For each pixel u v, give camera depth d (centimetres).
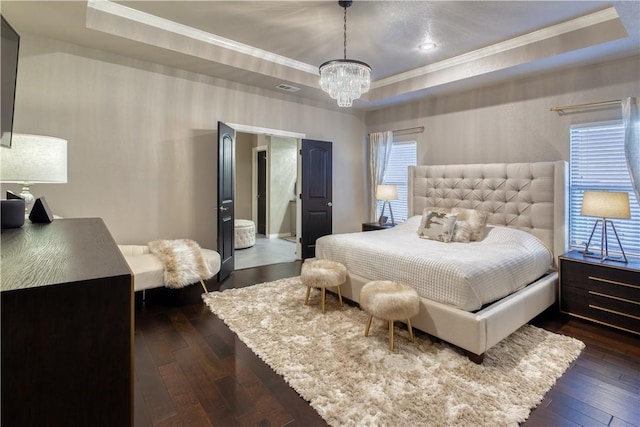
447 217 366
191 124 416
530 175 368
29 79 314
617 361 232
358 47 377
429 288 254
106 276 70
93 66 347
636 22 258
